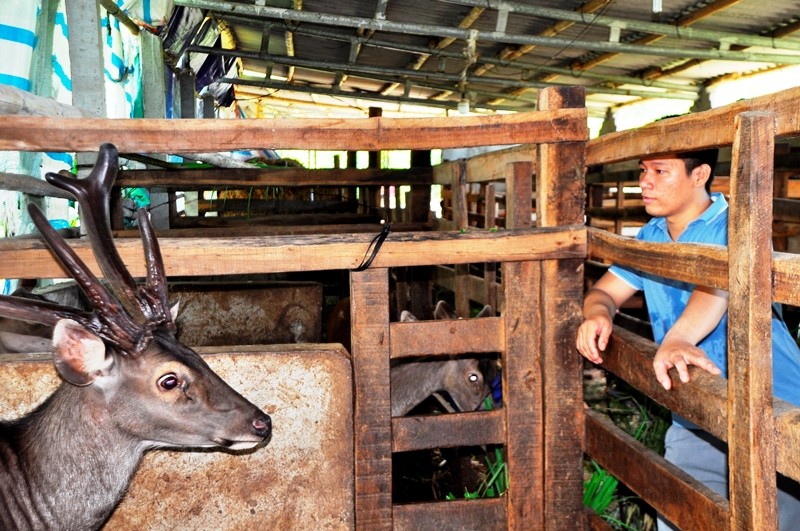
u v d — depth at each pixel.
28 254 2.63
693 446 2.77
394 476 4.37
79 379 2.33
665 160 2.58
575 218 2.93
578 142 2.90
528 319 2.94
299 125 2.69
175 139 2.65
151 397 2.43
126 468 2.53
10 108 3.05
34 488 2.42
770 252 1.72
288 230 5.66
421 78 14.50
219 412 2.44
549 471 2.99
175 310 2.66
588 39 10.65
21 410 2.57
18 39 4.99
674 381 2.24
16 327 3.86
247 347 2.69
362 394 2.79
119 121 2.62
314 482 2.69
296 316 5.10
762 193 1.71
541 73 13.52
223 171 5.71
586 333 2.71
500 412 2.97
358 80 15.79
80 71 5.55
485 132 2.81
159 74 8.67
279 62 11.48
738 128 1.76
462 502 2.96
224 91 15.31
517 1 8.81
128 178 5.59
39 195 4.51
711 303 2.33
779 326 2.45
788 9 8.41
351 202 8.11
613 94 13.91
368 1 9.42
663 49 9.45
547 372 2.94
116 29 7.49
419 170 6.15
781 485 2.46
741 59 9.84
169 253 2.63
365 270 2.74
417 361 4.39
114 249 2.46
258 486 2.67
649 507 3.43
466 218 5.34
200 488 2.64
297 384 2.65
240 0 9.87
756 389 1.73
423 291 6.69
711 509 2.05
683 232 2.61
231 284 5.03
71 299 4.69
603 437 2.81
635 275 2.95
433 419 2.88
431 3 9.27
